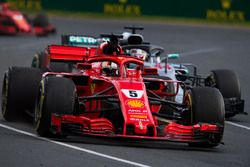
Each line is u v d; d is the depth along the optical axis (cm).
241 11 12550
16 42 8950
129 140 3478
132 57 3766
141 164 2941
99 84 3622
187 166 2983
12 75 3788
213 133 3359
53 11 13175
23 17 9900
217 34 10625
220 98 3447
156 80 3603
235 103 4428
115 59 3731
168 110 3878
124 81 3462
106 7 12938
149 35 10019
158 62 5019
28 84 3781
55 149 3114
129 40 4344
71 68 5316
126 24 11475
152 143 3469
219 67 7294
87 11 13050
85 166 2847
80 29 10606
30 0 13325
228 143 3656
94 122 3250
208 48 8862
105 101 3597
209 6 12600
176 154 3222
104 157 3020
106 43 3900
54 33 10144
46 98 3284
